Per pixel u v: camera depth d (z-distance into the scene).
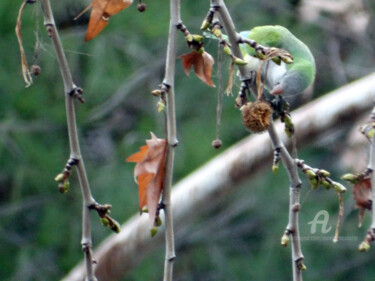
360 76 13.42
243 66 4.14
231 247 14.09
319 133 7.50
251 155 7.32
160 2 11.48
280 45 7.08
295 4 12.85
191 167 11.78
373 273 13.48
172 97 3.89
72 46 11.52
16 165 11.84
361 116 7.63
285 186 13.28
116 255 7.32
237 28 12.50
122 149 12.46
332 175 12.93
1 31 10.71
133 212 12.01
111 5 4.00
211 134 12.06
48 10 3.81
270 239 13.52
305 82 6.96
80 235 12.55
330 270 13.41
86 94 11.99
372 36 13.05
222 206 13.95
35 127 11.86
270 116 4.16
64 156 12.13
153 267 12.73
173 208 7.40
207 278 13.90
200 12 12.23
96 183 12.32
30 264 12.70
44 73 11.45
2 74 11.18
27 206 12.46
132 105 13.02
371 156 4.34
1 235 12.83
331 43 13.09
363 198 4.39
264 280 13.42
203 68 4.14
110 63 11.81
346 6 11.30
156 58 12.65
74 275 7.61
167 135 3.96
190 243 14.12
